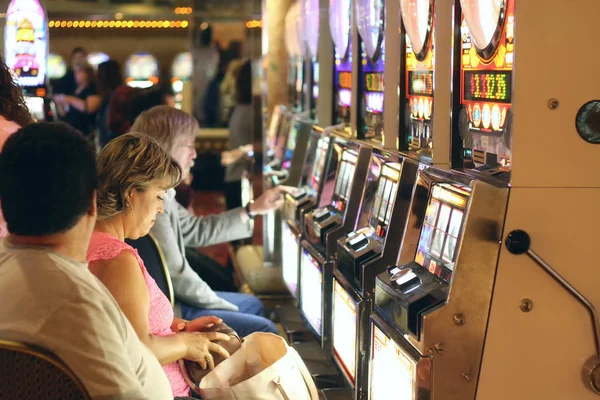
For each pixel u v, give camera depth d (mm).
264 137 5637
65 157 1647
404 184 2943
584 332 2314
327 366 3846
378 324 2670
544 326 2301
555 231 2266
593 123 2242
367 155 3553
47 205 1637
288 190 4609
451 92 2584
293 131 5258
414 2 2883
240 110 7070
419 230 2699
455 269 2264
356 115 3803
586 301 2289
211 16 10484
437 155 2809
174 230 3805
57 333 1615
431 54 2844
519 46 2197
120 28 11109
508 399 2314
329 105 4680
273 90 5578
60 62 10969
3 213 1675
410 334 2365
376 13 3426
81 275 1687
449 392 2301
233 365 2547
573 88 2227
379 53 3459
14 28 4586
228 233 4555
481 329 2285
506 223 2248
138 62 11227
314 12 4629
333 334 3471
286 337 4555
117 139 2508
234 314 3812
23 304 1627
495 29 2289
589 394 2338
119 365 1655
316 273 3746
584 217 2270
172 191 3740
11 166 1634
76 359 1618
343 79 4242
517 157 2232
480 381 2305
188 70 11375
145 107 5793
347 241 3238
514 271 2271
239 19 10477
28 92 4602
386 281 2621
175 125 3773
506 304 2281
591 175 2260
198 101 10875
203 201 9594
